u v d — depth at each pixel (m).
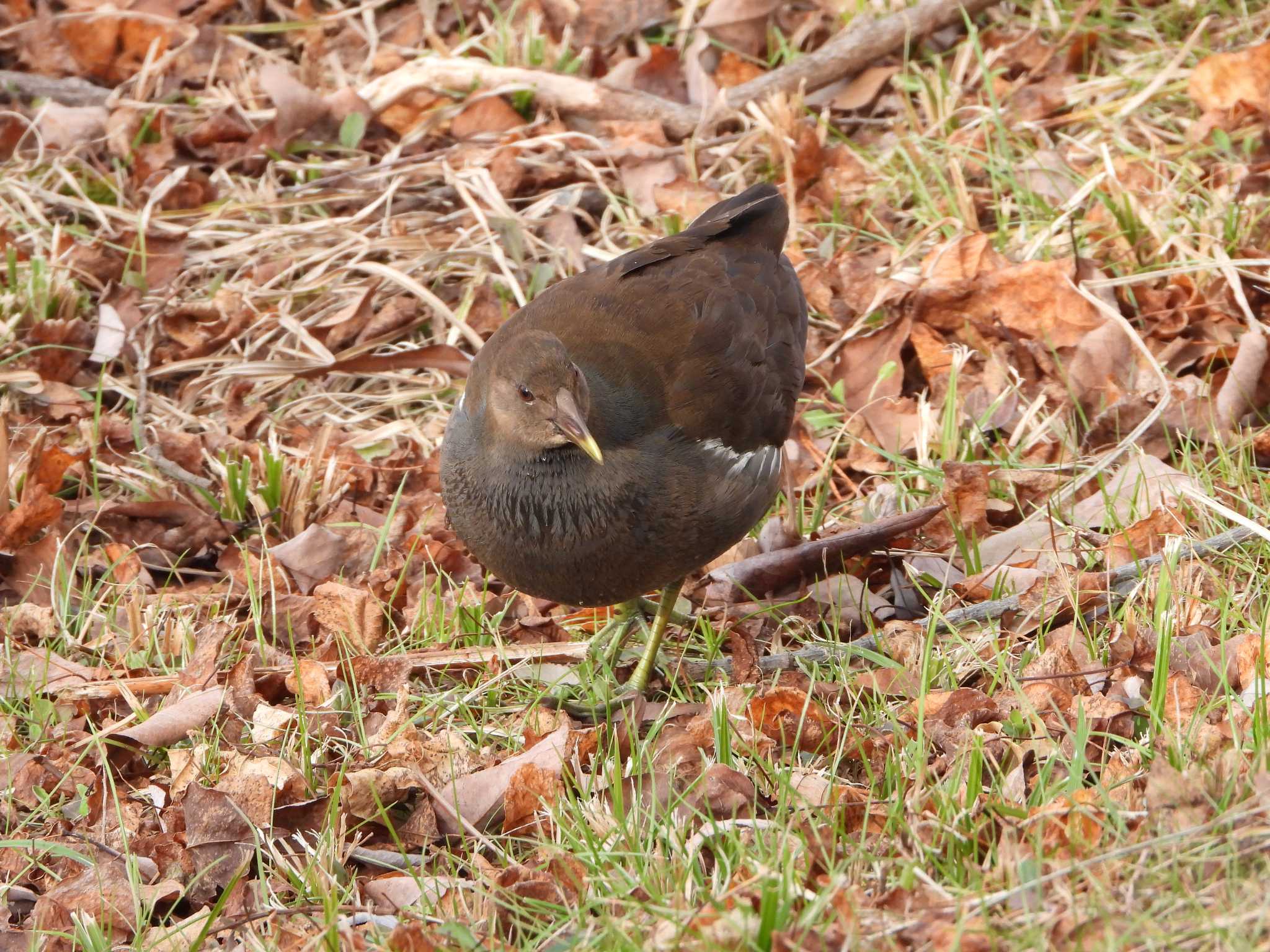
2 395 11.85
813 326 12.32
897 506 10.40
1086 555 9.52
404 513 10.93
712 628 9.73
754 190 10.22
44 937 7.41
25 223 13.23
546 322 9.14
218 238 13.33
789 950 6.08
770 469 9.41
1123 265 12.19
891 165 13.57
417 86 14.58
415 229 13.45
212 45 15.35
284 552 10.41
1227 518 9.48
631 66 14.73
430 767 8.36
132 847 8.00
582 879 7.18
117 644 9.84
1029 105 14.05
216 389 12.20
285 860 7.75
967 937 5.98
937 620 8.91
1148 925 5.78
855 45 14.41
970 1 14.60
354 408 12.19
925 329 11.80
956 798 7.16
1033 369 11.55
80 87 14.75
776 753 8.28
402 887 7.51
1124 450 10.39
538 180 13.73
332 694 9.16
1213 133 13.19
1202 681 8.16
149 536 10.88
